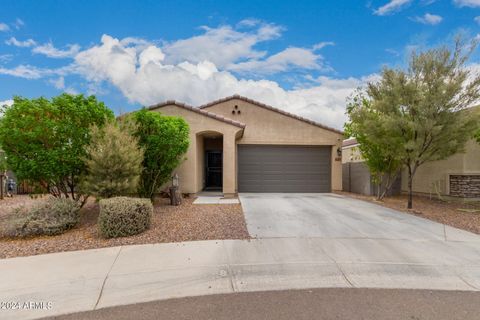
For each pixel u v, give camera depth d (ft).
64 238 22.88
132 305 13.14
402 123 34.09
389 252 19.94
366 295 14.08
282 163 54.24
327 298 13.75
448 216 32.40
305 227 26.17
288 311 12.55
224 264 17.67
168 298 13.79
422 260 18.60
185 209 34.24
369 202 41.78
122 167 27.43
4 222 25.68
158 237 22.75
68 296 13.89
